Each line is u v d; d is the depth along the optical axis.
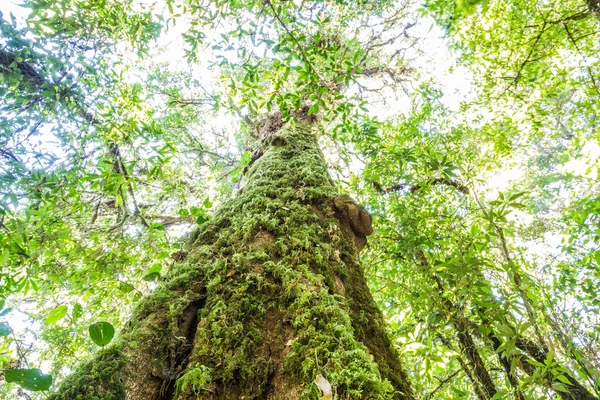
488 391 3.57
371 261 4.72
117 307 4.45
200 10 2.67
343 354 1.25
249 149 5.24
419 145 5.21
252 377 1.30
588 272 4.24
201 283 1.82
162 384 1.38
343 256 2.24
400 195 5.17
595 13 3.26
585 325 3.97
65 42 3.14
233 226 2.27
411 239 3.74
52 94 2.98
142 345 1.44
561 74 4.84
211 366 1.34
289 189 2.67
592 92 4.94
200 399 1.22
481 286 2.41
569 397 3.26
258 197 2.50
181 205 5.76
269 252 1.95
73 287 3.20
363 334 1.71
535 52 4.65
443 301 2.97
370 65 8.51
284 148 3.73
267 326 1.51
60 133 3.22
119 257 3.23
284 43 2.61
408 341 2.82
